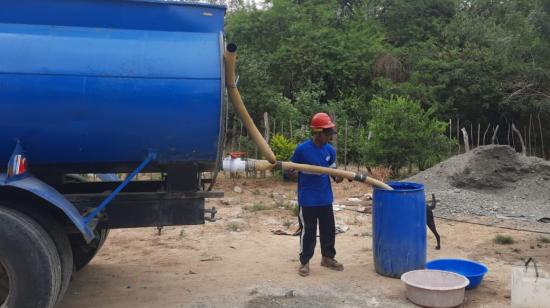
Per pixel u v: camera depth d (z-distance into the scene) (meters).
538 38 20.03
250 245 6.67
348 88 21.14
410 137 12.66
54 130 3.64
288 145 12.58
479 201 9.45
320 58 20.86
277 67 20.84
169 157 3.93
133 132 3.77
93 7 4.00
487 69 20.39
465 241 6.82
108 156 3.85
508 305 4.43
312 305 4.49
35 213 3.73
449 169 11.28
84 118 3.66
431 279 4.71
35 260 3.42
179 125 3.81
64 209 3.53
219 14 4.24
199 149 3.93
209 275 5.41
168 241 6.89
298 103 17.48
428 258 6.01
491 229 7.55
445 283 4.66
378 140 12.91
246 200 10.02
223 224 7.86
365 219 8.23
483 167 10.95
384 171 12.77
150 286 5.06
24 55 3.62
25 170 3.64
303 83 20.69
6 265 3.41
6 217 3.43
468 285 4.77
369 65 21.39
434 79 20.80
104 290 4.96
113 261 5.98
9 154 3.69
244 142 13.76
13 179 3.52
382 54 21.73
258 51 21.62
